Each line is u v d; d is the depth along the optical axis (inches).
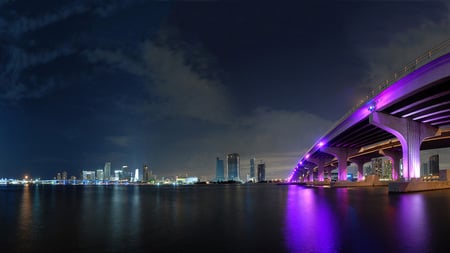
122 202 2433.6
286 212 1492.4
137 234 970.7
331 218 1227.9
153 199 2812.5
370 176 5260.8
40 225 1196.5
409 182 2650.1
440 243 766.5
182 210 1691.7
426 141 3816.4
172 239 885.8
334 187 4997.5
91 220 1317.7
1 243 874.1
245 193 3969.0
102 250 780.6
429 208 1496.1
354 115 3088.1
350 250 714.8
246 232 970.7
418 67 1918.1
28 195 4114.2
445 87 1969.7
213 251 748.6
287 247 764.0
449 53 1718.8
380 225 1032.2
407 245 749.3
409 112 2556.6
